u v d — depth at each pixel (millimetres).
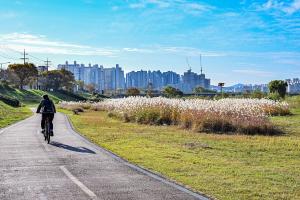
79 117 42125
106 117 41219
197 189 9000
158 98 38062
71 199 7980
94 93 154125
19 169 11195
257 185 9516
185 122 26094
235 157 14297
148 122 30703
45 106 17578
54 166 11688
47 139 17906
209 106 28531
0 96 72938
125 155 14219
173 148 16375
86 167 11562
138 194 8398
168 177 10367
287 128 25906
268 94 66438
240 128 23672
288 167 12320
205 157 14078
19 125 29891
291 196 8484
